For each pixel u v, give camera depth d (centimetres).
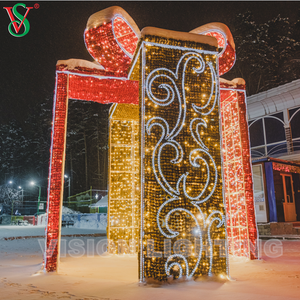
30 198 4512
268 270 536
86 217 2505
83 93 672
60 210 546
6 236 1505
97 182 3909
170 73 522
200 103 528
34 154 4622
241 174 712
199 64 539
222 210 503
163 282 444
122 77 634
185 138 509
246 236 674
